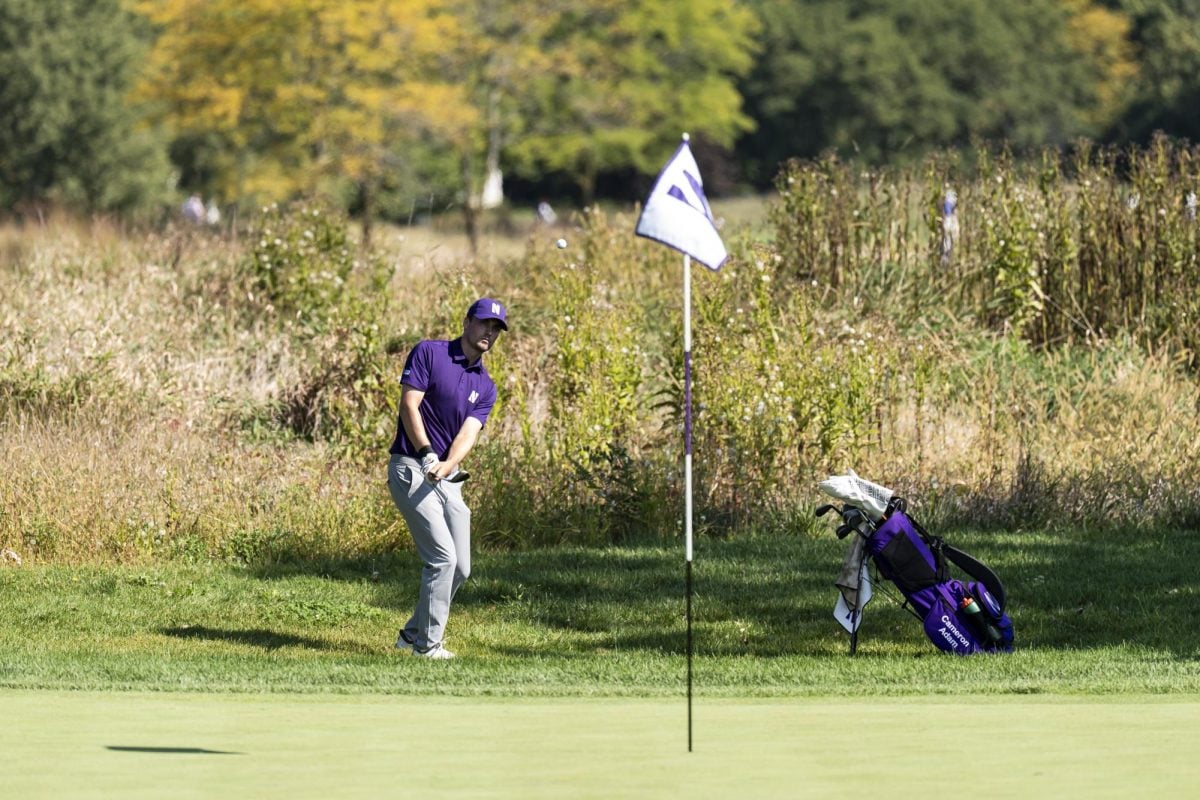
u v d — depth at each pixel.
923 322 54.06
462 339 28.58
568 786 14.95
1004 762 16.30
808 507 42.41
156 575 36.94
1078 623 33.19
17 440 43.22
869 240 58.78
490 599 35.31
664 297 57.38
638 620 33.47
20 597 34.59
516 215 175.50
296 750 17.12
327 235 61.22
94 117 147.12
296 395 49.41
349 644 30.94
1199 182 57.38
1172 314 54.88
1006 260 55.97
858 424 43.97
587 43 137.75
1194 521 42.72
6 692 22.88
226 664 27.28
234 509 40.69
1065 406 47.47
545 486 42.34
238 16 100.50
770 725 19.20
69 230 69.00
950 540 40.41
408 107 103.62
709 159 195.88
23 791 14.70
